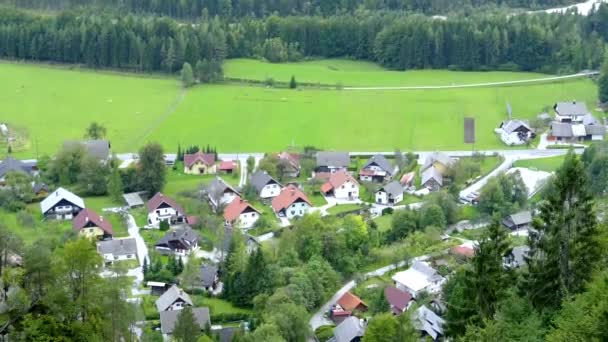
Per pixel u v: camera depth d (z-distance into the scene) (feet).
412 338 293.84
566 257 244.83
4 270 237.86
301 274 392.47
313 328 376.07
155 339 345.51
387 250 449.48
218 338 345.72
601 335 174.29
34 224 485.56
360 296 407.03
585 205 248.32
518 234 476.95
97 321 226.17
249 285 392.88
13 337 214.48
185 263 436.35
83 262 229.25
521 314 232.73
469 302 250.98
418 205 531.09
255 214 505.25
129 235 486.79
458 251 444.14
